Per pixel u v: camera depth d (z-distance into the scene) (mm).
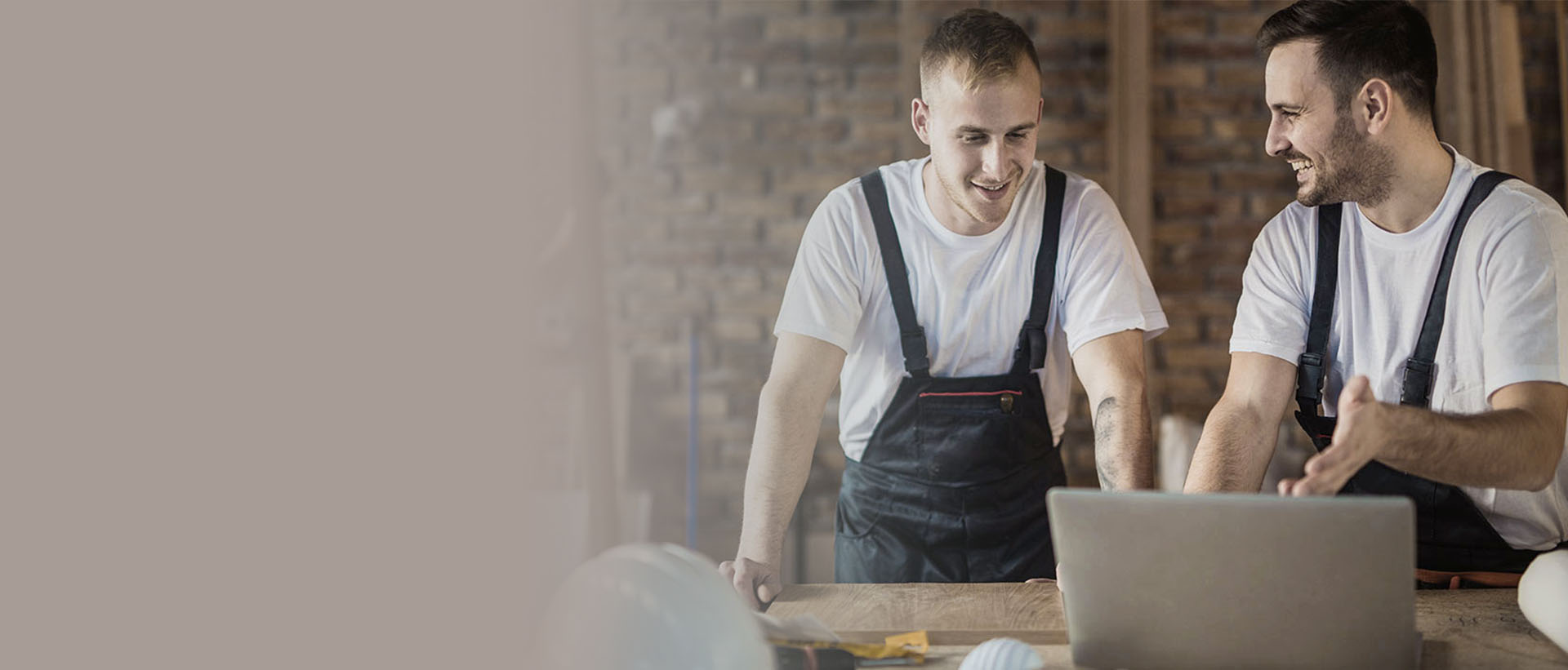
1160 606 1098
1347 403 1182
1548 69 3877
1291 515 1036
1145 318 1886
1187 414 4027
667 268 4160
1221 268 4043
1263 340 1701
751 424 4160
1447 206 1575
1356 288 1651
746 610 1046
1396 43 1526
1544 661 1185
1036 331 1893
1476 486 1383
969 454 1913
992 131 1677
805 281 1887
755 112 4121
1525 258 1507
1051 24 4008
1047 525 1937
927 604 1463
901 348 1927
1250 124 4016
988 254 1876
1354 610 1048
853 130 4105
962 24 1699
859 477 1989
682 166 4141
